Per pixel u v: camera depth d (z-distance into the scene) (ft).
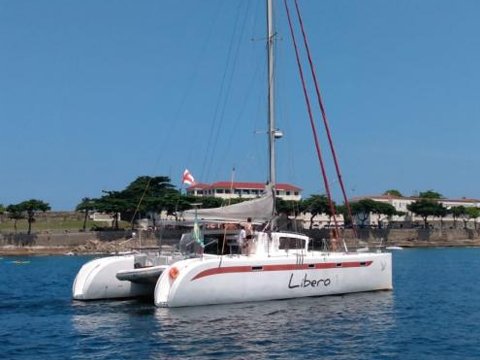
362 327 55.21
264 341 48.65
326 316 60.03
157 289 61.21
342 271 72.90
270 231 71.05
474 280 110.73
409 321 59.06
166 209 272.92
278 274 66.49
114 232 280.51
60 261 213.25
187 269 60.70
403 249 322.75
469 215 405.39
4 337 50.16
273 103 75.05
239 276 63.67
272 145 74.18
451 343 49.34
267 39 75.97
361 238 329.93
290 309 63.10
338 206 320.50
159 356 43.55
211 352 44.88
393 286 97.40
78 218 375.04
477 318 61.77
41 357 43.52
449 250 306.76
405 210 412.57
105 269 70.13
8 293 84.17
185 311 60.23
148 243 250.78
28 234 276.41
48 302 70.49
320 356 44.16
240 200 163.94
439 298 79.25
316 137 84.84
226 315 58.95
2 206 339.57
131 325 54.80
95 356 43.70
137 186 296.30
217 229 69.36
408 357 44.50
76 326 54.75
